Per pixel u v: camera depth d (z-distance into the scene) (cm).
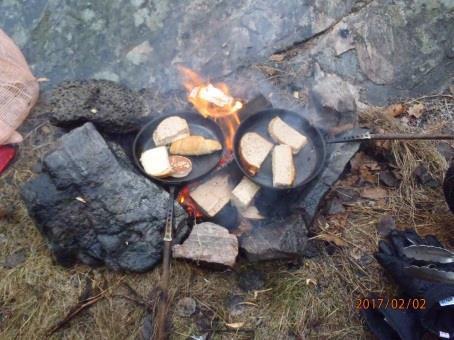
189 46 135
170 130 115
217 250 103
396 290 106
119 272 107
